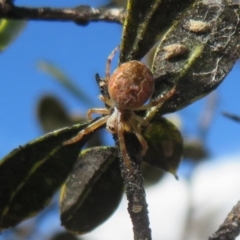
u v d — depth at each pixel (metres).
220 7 0.12
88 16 0.15
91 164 0.14
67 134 0.12
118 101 0.12
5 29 0.17
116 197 0.14
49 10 0.14
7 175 0.12
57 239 0.20
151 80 0.12
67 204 0.14
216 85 0.12
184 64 0.12
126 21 0.12
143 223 0.11
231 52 0.12
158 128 0.14
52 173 0.13
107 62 0.12
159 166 0.14
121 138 0.11
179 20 0.12
